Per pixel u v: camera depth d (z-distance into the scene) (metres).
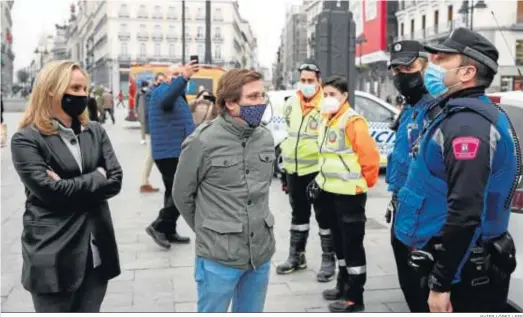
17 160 2.54
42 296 2.63
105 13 70.94
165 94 5.34
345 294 4.06
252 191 2.71
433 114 2.90
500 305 2.56
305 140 4.71
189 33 71.75
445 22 46.00
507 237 2.52
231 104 2.67
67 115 2.65
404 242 2.71
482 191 2.24
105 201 2.83
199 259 2.78
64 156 2.62
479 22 27.97
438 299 2.37
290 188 4.89
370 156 3.95
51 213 2.60
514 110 3.43
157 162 5.54
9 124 21.45
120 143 16.25
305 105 4.79
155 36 70.88
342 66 6.31
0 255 5.36
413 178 2.64
